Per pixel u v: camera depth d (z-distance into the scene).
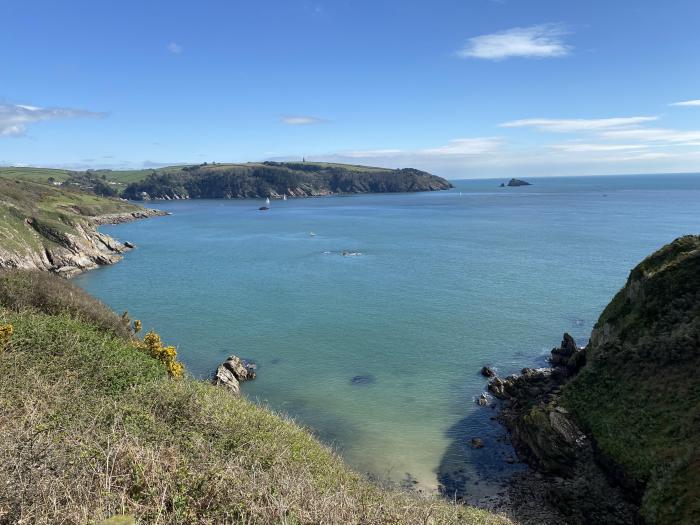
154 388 16.59
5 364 15.48
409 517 11.60
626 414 23.62
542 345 42.72
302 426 27.75
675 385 23.17
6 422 11.65
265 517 9.52
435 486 23.83
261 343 43.22
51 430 11.67
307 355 40.41
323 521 9.74
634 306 31.83
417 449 27.05
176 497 9.40
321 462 16.25
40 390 14.12
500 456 26.52
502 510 21.75
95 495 9.06
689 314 27.27
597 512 20.62
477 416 30.72
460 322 48.97
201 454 12.00
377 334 45.53
